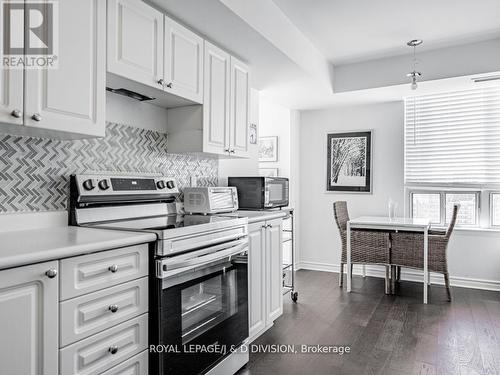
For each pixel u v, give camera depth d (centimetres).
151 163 242
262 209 316
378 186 447
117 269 141
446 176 414
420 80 355
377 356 230
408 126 434
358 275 449
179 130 249
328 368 215
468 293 371
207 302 189
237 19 218
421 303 338
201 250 181
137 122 230
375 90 387
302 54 309
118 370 142
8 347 107
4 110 129
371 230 393
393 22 291
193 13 210
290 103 446
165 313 158
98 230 166
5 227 159
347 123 465
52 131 152
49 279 118
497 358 227
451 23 293
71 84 151
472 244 395
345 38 321
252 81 349
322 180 480
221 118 257
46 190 178
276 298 282
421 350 238
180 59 213
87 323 130
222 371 198
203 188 261
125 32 176
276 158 487
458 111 406
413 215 434
